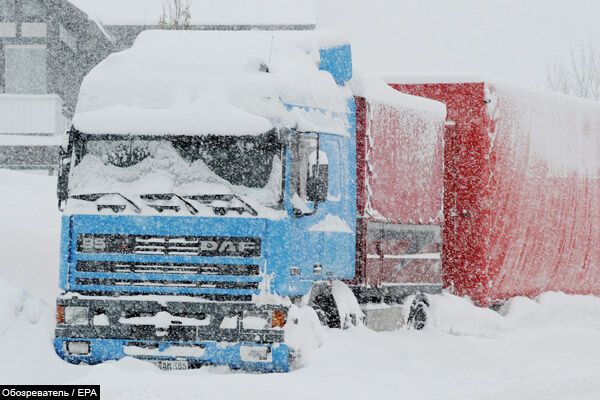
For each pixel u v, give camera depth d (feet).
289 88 60.85
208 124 58.44
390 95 75.51
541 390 56.08
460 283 88.38
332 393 51.16
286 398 48.93
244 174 58.29
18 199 109.29
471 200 88.12
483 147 87.86
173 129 58.65
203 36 66.69
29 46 210.79
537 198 96.02
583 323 100.22
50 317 61.77
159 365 57.36
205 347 57.00
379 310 74.23
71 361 58.34
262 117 58.54
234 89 59.98
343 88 69.46
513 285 92.89
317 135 59.47
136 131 58.85
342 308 67.77
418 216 79.51
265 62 61.31
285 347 57.11
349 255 68.23
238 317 57.06
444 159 88.02
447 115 88.94
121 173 59.06
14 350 56.65
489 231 88.22
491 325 85.25
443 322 80.38
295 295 60.54
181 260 57.62
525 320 91.56
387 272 74.69
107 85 61.16
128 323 57.57
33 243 85.05
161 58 62.59
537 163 95.96
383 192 73.92
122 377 50.39
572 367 67.46
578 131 103.55
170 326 57.26
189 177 58.49
